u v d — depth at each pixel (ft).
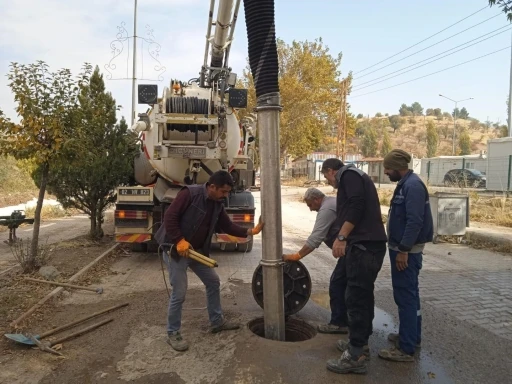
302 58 128.47
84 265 25.12
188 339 15.01
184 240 13.99
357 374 12.87
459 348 14.87
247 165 28.68
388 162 13.82
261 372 12.84
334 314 15.72
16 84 21.12
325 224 14.89
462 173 100.99
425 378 12.79
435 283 23.03
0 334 15.17
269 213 15.20
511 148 81.25
